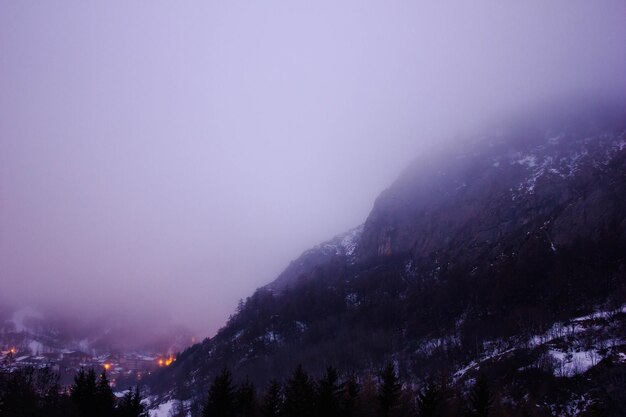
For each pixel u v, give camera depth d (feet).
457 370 333.01
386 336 466.70
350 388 233.76
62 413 268.82
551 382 261.44
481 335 385.29
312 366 423.23
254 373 461.78
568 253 451.53
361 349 444.55
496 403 248.73
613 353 266.16
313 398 226.99
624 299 333.83
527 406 247.70
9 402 272.92
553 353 292.61
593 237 467.52
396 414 234.99
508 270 477.77
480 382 227.20
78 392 265.13
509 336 359.66
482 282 499.10
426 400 230.48
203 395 444.14
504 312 418.10
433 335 440.45
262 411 235.40
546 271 443.73
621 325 296.71
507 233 626.23
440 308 492.13
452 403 248.11
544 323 350.64
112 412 268.00
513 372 286.46
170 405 510.99
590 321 318.24
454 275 549.54
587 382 251.39
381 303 565.12
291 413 227.20
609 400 232.32
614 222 460.96
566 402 245.24
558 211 574.56
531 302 407.85
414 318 500.33
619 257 408.67
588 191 549.54
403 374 351.46
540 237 529.04
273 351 542.98
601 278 384.68
